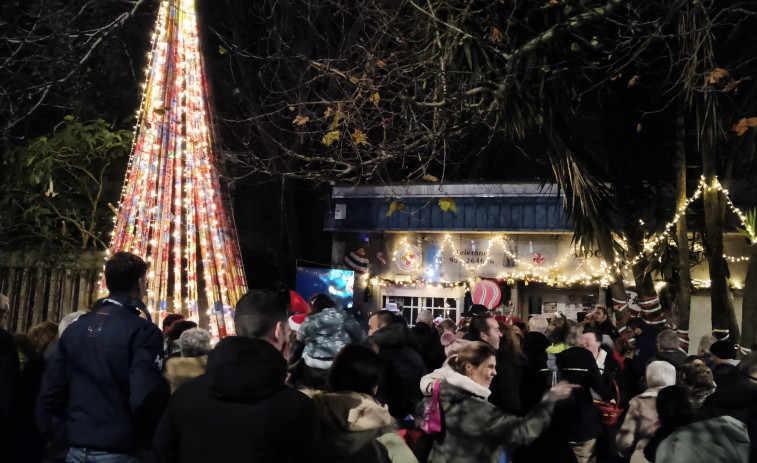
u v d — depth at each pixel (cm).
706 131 1106
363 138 845
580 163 1142
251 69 1686
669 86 1276
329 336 413
